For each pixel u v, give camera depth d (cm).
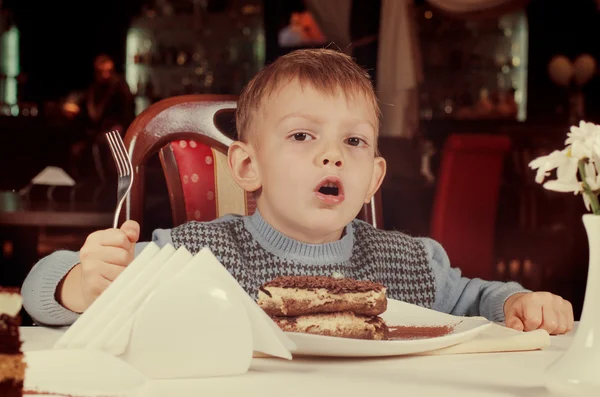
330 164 124
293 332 91
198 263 84
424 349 95
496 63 796
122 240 103
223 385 79
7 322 72
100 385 70
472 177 426
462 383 82
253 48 801
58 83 860
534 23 812
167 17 805
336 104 125
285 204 128
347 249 147
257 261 142
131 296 84
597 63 809
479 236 433
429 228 493
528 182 620
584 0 809
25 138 744
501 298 138
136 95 799
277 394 75
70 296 113
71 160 732
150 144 171
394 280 154
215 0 798
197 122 176
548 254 535
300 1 794
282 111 127
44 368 71
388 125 518
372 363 93
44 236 452
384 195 484
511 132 740
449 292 157
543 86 810
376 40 542
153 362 81
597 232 75
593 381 73
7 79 843
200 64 801
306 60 130
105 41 827
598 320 75
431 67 794
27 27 854
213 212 176
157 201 371
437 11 791
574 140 77
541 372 89
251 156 135
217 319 83
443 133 751
